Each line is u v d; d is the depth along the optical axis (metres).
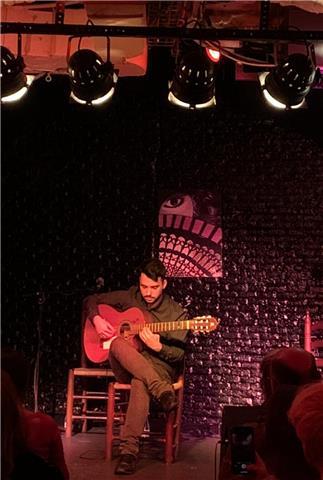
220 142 5.88
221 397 5.73
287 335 5.73
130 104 5.95
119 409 5.56
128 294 5.17
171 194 5.89
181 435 5.67
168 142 5.92
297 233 5.79
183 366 5.02
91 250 5.93
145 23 4.19
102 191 5.95
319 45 4.46
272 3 4.15
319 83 4.91
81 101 4.29
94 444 5.17
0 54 4.14
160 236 5.88
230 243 5.83
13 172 6.01
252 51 4.34
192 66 4.09
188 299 5.83
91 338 5.18
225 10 4.19
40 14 4.33
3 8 4.29
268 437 1.44
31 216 5.98
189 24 4.27
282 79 4.11
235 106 5.86
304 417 1.25
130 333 4.97
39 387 5.88
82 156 5.97
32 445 2.32
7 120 5.99
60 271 5.94
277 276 5.78
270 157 5.84
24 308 5.94
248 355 5.74
